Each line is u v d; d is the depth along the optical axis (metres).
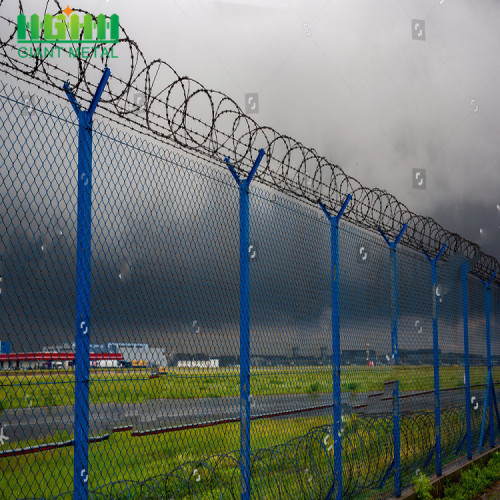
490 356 10.99
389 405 6.57
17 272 2.91
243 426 4.35
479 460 9.47
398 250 7.25
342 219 5.96
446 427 8.73
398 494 6.51
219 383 4.21
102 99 3.39
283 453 4.60
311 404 5.19
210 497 3.86
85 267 3.16
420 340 7.79
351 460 5.70
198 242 4.00
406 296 7.41
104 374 3.31
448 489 7.65
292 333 5.02
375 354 6.39
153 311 3.58
